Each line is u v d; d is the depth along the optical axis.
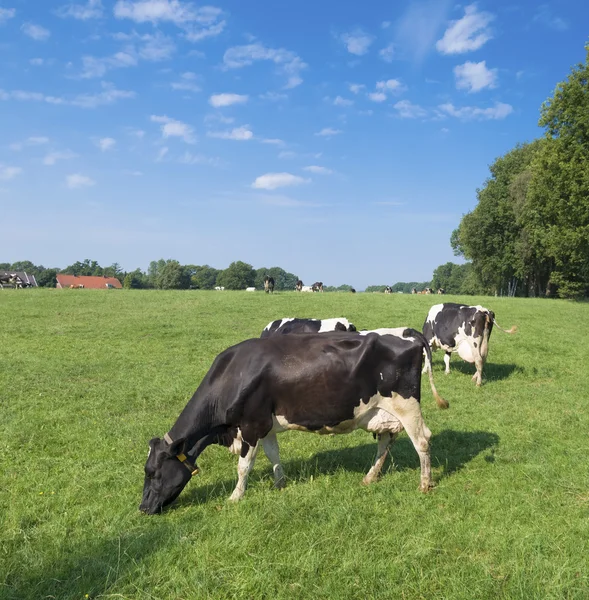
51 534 5.43
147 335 19.83
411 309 27.27
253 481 6.95
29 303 28.03
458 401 11.41
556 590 4.35
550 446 8.25
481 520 5.72
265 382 6.39
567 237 36.25
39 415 9.85
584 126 35.62
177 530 5.39
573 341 19.55
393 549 5.07
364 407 6.57
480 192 62.72
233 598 4.31
